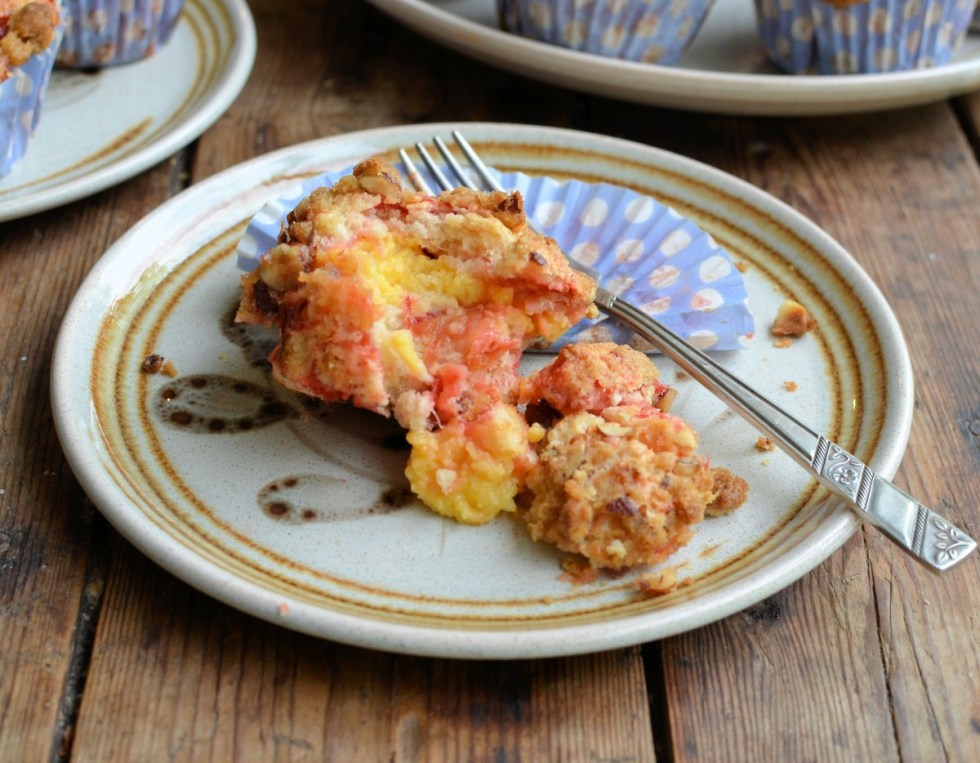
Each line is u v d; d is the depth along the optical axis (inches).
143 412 12.9
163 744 11.0
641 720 11.4
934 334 15.1
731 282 14.3
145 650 11.5
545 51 17.0
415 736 11.2
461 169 15.6
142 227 14.3
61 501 12.5
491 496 12.2
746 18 19.3
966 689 11.7
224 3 18.0
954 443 13.8
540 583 11.8
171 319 13.9
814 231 14.9
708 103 17.1
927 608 12.2
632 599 11.7
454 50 18.3
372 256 12.7
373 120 17.8
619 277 14.5
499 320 12.9
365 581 11.7
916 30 17.3
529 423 12.9
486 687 11.5
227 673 11.4
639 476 11.9
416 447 12.4
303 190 14.8
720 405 13.4
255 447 12.7
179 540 11.7
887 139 18.0
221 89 16.6
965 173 17.5
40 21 15.1
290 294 12.8
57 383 12.7
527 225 13.1
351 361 12.4
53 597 11.9
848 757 11.2
